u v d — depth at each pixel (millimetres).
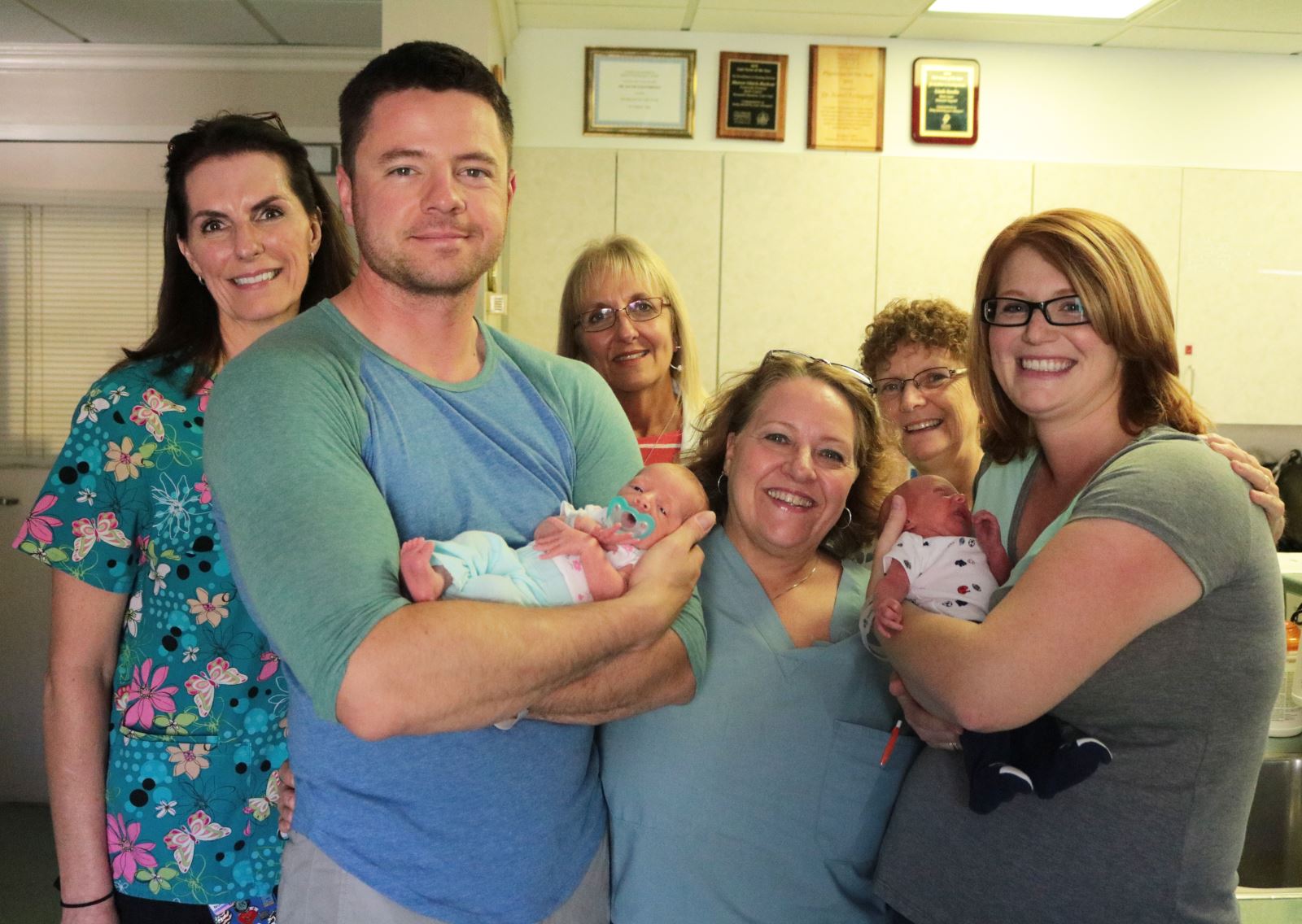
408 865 1061
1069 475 1230
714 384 3570
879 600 1257
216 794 1371
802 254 3553
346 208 1135
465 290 1105
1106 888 1075
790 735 1326
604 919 1272
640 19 3428
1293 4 3145
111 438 1380
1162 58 3637
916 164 3541
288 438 957
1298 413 3652
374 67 1077
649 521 1198
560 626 983
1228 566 1021
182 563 1380
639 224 3537
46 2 3143
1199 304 3611
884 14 3330
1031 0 3193
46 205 3680
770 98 3570
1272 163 3691
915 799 1267
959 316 2074
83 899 1360
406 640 886
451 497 1104
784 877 1299
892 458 1496
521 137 3557
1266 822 1941
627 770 1318
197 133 1504
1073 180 3568
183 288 1529
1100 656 1001
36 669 3764
